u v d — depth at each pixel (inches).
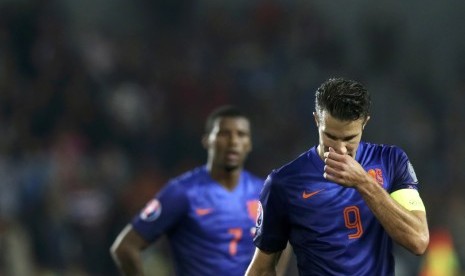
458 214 1740.9
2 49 2022.6
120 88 2053.4
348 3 2356.1
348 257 644.1
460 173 2047.2
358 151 662.5
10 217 1523.1
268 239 673.0
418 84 2292.1
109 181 1803.6
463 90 2278.5
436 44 2346.2
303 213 652.7
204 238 941.2
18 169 1720.0
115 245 949.8
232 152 949.8
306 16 2327.8
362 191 608.7
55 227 1633.9
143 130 1994.3
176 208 940.0
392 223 611.5
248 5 2341.3
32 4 2107.5
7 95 1926.7
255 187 970.1
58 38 2090.3
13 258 1424.7
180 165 1937.7
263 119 2081.7
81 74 2021.4
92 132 1923.0
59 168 1739.7
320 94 622.5
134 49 2181.3
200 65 2202.3
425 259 1667.1
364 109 614.2
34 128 1894.7
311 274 657.0
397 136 2176.4
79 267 1640.0
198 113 2066.9
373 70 2305.6
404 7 2363.4
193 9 2306.8
